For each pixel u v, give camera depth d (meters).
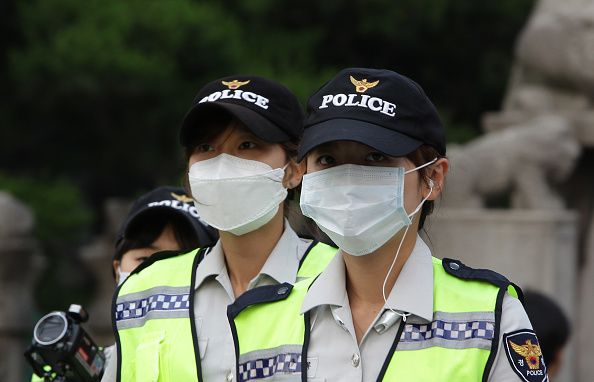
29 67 33.25
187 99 33.50
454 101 35.56
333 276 7.00
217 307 8.09
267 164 8.34
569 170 16.67
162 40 33.09
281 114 8.36
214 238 9.50
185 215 9.29
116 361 8.08
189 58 33.25
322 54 34.91
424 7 33.16
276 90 8.42
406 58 35.31
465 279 6.88
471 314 6.72
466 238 15.94
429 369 6.66
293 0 33.91
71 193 34.84
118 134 34.94
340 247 6.95
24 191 34.00
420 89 6.99
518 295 6.91
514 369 6.58
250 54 33.44
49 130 36.12
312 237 9.09
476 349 6.62
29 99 34.41
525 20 33.75
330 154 6.92
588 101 16.98
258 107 8.30
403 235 6.93
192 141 8.38
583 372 16.73
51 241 34.41
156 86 32.88
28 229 24.69
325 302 6.94
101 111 34.28
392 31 33.59
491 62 34.56
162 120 33.97
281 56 33.12
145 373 7.79
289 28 34.62
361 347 6.85
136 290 8.18
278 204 8.43
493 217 15.85
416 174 6.96
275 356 7.09
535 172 16.42
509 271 15.82
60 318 8.53
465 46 34.56
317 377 6.89
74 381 8.60
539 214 15.73
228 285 8.14
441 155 7.00
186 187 8.58
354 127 6.71
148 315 8.06
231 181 8.26
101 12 33.78
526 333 6.67
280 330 7.14
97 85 32.88
